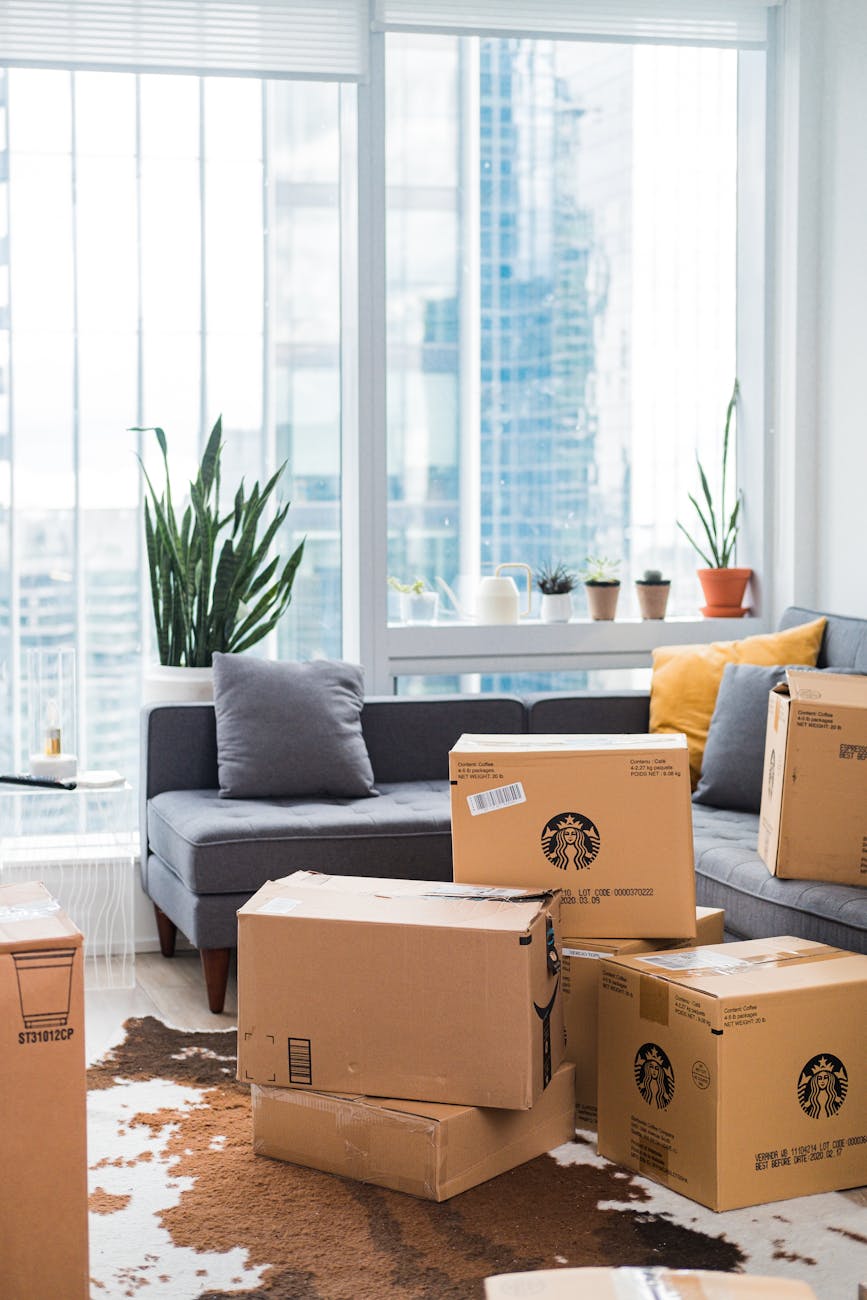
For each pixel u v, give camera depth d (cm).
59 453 436
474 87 455
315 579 456
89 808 423
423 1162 236
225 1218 230
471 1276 211
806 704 290
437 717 413
